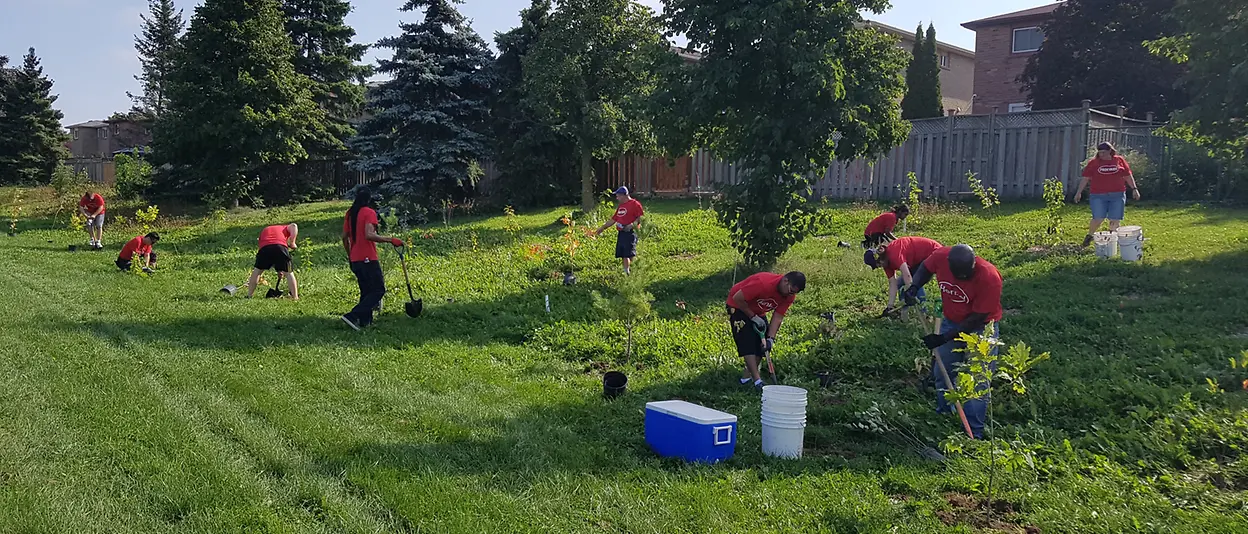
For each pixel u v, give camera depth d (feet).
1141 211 49.96
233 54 78.79
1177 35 40.68
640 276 26.99
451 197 78.23
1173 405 19.33
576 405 21.58
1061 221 43.14
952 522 14.49
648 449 18.33
